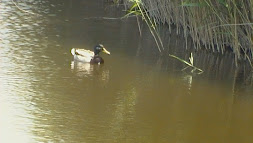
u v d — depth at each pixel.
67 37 15.28
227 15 14.01
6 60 12.45
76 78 11.62
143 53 14.26
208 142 8.78
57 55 13.28
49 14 18.27
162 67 13.06
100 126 9.12
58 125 9.03
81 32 16.08
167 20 17.31
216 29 14.87
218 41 15.07
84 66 12.62
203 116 9.94
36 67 12.13
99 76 11.90
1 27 15.67
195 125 9.48
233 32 13.79
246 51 14.59
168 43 15.65
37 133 8.66
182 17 16.45
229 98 11.04
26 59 12.66
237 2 13.62
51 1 20.94
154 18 16.83
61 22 17.22
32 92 10.52
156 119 9.62
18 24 16.30
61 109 9.75
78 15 18.58
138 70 12.59
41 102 10.03
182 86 11.60
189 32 16.56
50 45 14.19
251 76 12.87
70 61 12.90
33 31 15.56
